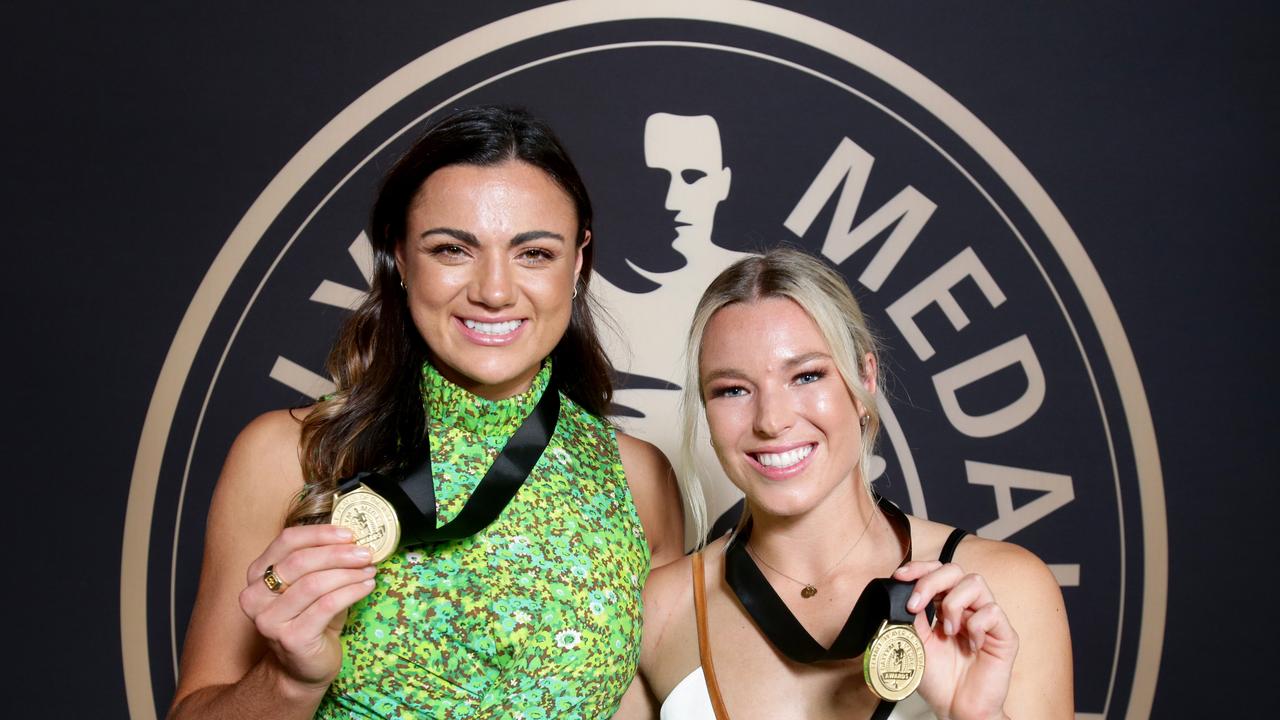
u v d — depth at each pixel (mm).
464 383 1694
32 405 2666
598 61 2764
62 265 2689
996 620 1460
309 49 2740
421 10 2754
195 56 2727
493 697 1550
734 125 2762
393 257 1692
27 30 2713
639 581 1747
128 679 2617
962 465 2715
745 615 1832
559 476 1707
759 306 1725
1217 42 2750
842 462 1733
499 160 1558
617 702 1707
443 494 1645
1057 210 2742
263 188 2721
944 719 1522
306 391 2695
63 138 2707
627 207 2752
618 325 2752
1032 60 2764
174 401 2676
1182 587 2688
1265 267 2725
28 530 2643
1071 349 2725
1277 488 2693
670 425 2750
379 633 1529
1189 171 2738
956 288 2734
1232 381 2711
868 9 2764
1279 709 2674
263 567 1372
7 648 2615
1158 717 2676
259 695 1439
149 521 2648
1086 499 2701
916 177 2752
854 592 1778
